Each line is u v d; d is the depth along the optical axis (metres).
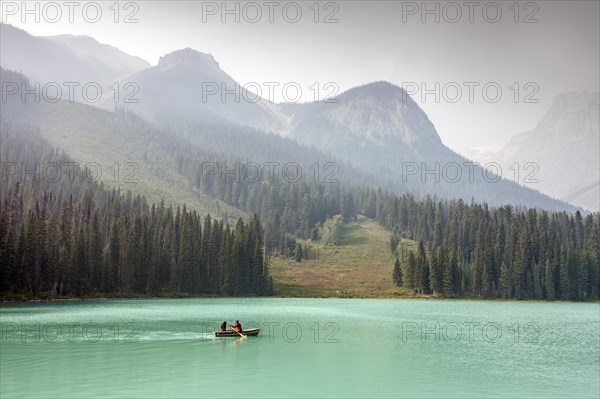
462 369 60.56
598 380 56.31
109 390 47.34
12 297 141.50
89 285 165.62
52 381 50.00
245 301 175.25
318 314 124.56
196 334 82.31
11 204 196.38
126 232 197.00
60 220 185.88
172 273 189.62
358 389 50.41
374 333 89.94
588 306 182.38
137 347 69.12
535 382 55.06
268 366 59.25
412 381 54.09
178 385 49.72
